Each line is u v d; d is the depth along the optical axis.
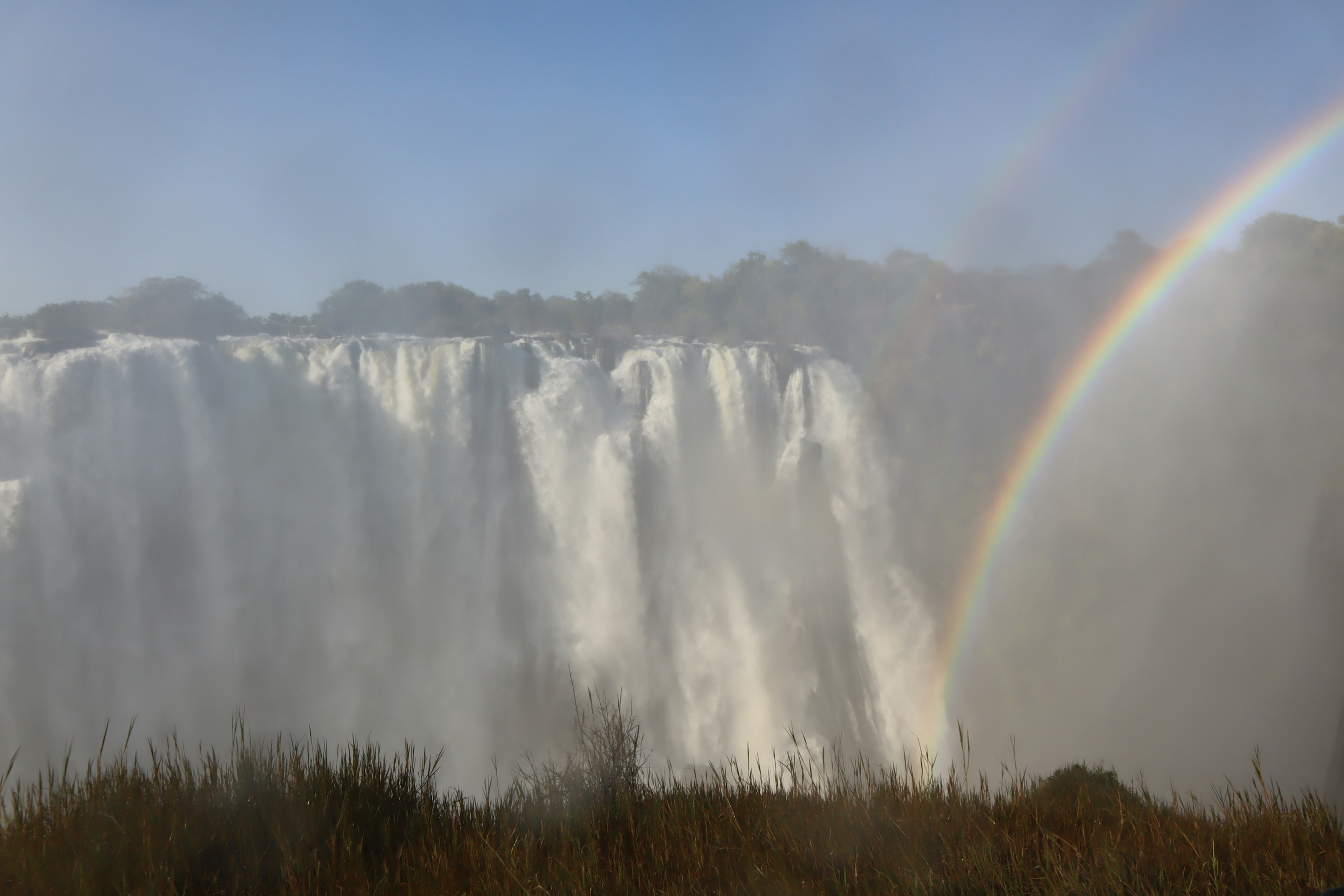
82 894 3.45
